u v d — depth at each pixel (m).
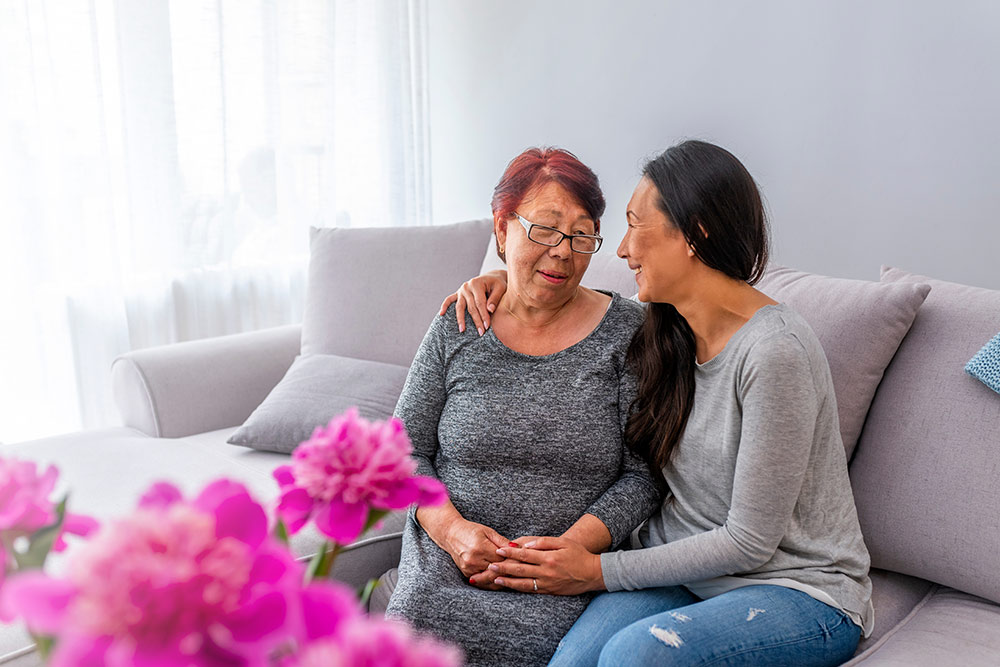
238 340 2.29
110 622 0.41
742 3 2.35
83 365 2.46
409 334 2.16
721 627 1.14
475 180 3.15
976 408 1.36
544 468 1.43
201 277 2.66
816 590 1.21
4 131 2.23
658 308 1.35
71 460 1.88
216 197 2.65
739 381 1.24
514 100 2.96
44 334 2.38
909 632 1.28
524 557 1.31
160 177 2.52
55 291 2.38
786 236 2.41
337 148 2.98
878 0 2.12
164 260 2.56
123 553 0.43
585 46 2.72
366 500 0.62
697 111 2.51
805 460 1.20
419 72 3.05
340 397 1.97
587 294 1.53
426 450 1.54
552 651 1.27
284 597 0.46
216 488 0.53
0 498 0.57
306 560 1.53
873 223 2.24
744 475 1.21
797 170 2.35
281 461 1.91
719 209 1.22
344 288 2.25
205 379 2.15
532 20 2.84
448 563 1.38
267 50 2.69
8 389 2.35
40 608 0.44
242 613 0.44
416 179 3.14
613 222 2.78
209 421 2.15
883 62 2.15
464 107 3.11
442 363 1.52
